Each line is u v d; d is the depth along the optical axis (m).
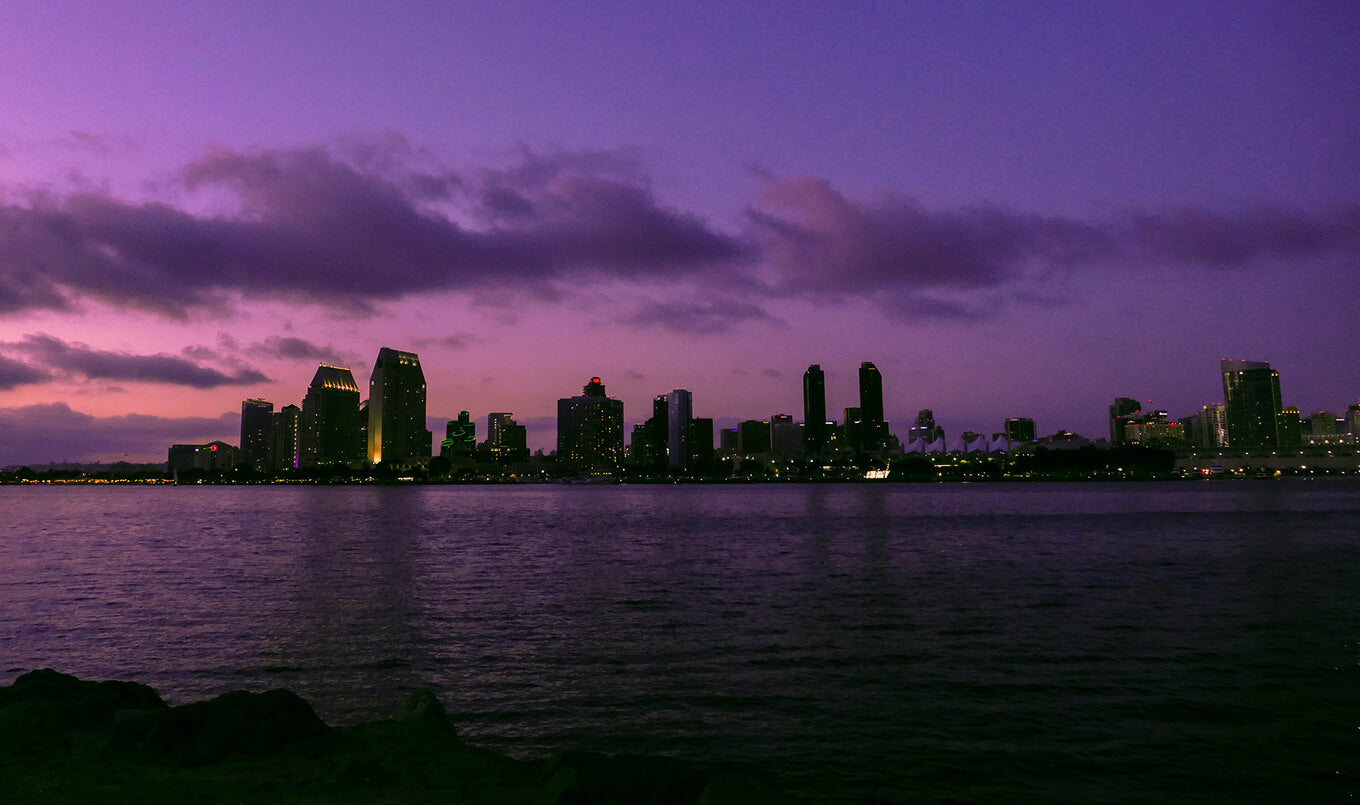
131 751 10.84
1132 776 15.49
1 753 10.80
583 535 94.50
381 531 103.19
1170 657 26.34
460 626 33.16
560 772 8.79
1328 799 14.29
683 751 17.30
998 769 15.97
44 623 33.97
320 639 30.34
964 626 32.50
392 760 10.39
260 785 9.49
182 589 45.44
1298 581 46.72
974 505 182.38
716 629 32.22
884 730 18.61
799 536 90.19
